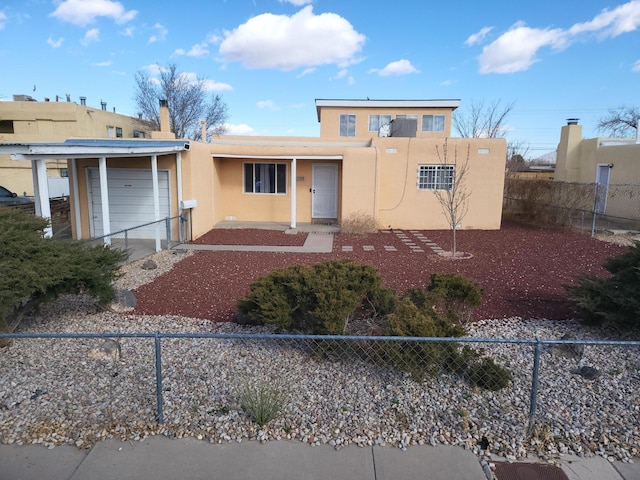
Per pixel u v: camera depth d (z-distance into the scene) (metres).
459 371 4.53
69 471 3.12
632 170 17.61
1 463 3.19
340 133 25.41
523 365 4.84
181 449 3.36
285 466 3.18
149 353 5.10
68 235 14.29
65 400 4.05
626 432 3.59
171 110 37.62
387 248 12.03
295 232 14.56
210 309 6.79
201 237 13.53
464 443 3.46
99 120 29.12
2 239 4.98
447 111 25.00
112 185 13.11
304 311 5.07
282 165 16.41
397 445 3.44
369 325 5.08
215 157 15.43
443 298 5.83
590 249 11.92
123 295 6.82
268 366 4.75
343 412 3.87
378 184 15.07
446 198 15.14
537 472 3.14
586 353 5.15
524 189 17.95
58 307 6.82
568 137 21.78
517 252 11.44
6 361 4.88
